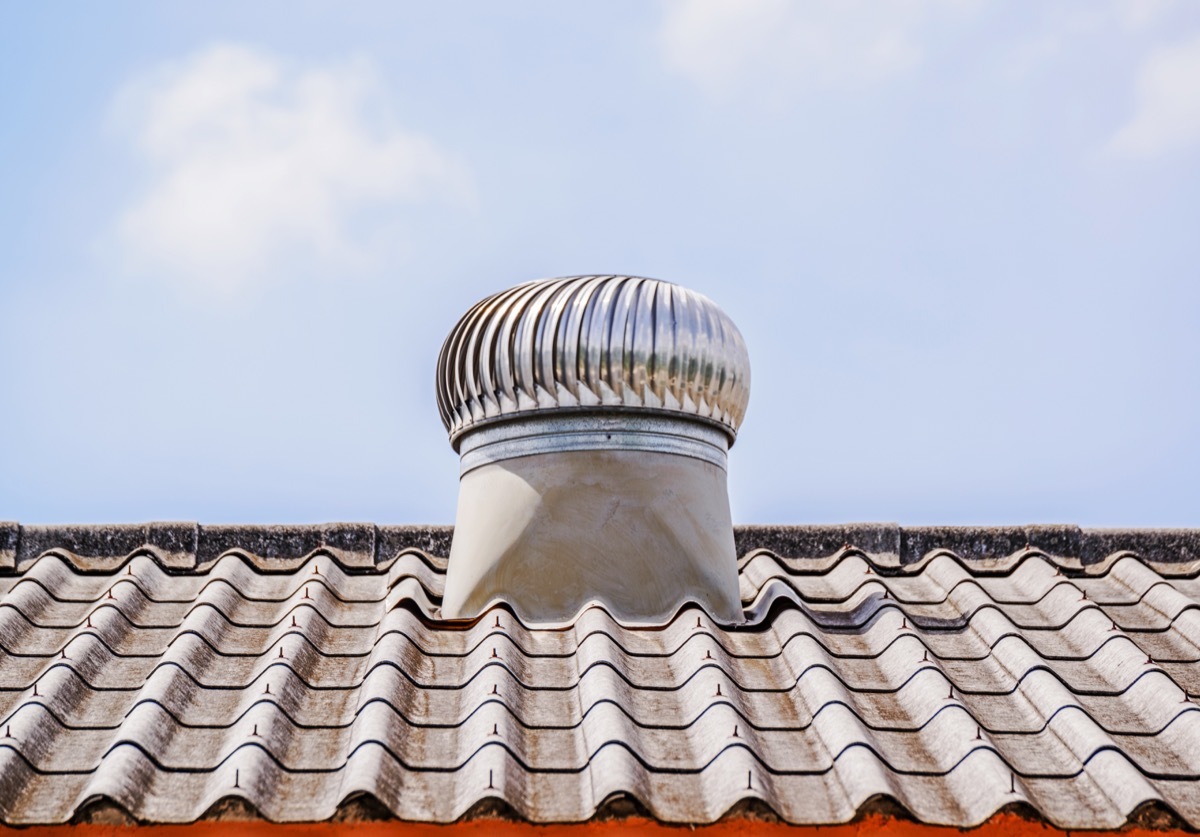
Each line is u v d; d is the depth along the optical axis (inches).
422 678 229.3
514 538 257.0
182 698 222.8
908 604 275.4
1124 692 233.0
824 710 215.6
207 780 201.6
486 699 214.8
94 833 189.5
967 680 237.9
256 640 251.9
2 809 193.3
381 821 190.1
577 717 217.3
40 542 290.7
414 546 302.4
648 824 190.9
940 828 192.5
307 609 256.1
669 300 263.0
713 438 270.5
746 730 210.2
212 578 272.8
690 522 260.2
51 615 264.7
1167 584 275.9
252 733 205.6
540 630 247.0
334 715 220.4
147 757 203.5
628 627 247.4
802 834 191.3
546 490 257.6
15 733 208.1
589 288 262.7
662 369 257.3
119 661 242.8
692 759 206.5
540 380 257.1
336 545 295.3
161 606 269.1
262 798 193.8
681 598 254.7
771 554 299.7
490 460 265.0
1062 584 274.4
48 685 224.4
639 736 211.5
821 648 238.7
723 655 235.9
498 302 269.7
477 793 191.3
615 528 255.4
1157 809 194.5
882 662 241.8
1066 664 245.0
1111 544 299.7
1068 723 217.0
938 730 214.8
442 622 249.3
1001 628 251.0
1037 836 192.5
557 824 190.9
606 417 258.8
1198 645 251.6
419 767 203.9
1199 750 210.2
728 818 190.9
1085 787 204.5
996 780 197.0
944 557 293.6
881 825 192.2
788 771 205.0
